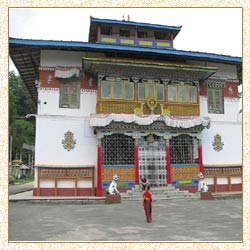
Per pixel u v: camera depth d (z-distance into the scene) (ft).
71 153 68.95
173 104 73.10
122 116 67.72
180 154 75.46
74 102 71.41
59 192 66.74
